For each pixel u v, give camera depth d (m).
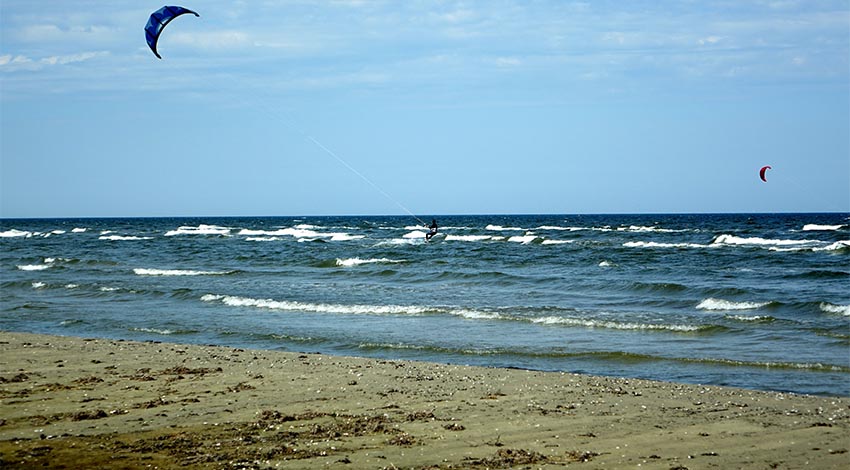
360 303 30.30
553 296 32.31
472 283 37.97
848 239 65.69
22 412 12.41
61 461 9.70
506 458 10.21
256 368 16.84
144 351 19.25
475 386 15.12
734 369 17.81
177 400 13.47
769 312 27.02
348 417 12.34
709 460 10.29
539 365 18.67
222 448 10.40
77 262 54.53
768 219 149.88
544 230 95.12
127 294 34.44
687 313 26.81
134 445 10.48
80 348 19.69
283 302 30.39
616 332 23.12
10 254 64.69
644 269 42.84
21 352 19.00
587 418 12.54
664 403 13.78
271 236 92.56
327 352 20.73
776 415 12.89
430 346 21.14
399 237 84.00
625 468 9.91
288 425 11.76
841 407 13.56
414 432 11.46
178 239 88.25
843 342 20.91
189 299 32.44
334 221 192.75
